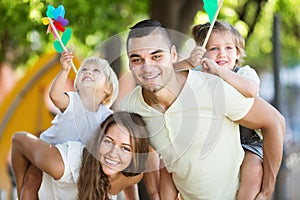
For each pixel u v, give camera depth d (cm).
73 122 470
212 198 446
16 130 990
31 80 984
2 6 910
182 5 808
